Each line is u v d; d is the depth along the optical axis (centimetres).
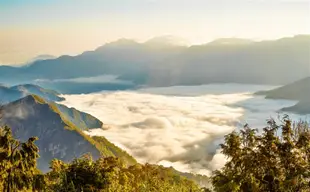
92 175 2944
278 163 2206
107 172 3069
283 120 2284
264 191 2191
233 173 2233
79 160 3016
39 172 3120
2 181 2883
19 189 2955
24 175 2988
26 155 3023
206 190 2436
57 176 3002
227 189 2212
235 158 2231
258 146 2223
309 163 2184
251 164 2194
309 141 2188
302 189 2161
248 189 2191
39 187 3019
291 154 2183
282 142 2205
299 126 2267
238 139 2253
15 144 3036
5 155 2914
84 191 2867
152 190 4959
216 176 2302
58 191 2828
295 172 2153
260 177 2191
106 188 2995
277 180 2173
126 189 3675
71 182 2817
